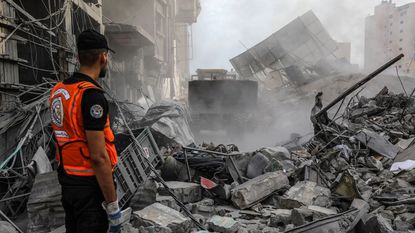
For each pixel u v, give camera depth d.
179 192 4.91
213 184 5.20
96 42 1.94
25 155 5.55
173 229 3.70
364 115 10.86
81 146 1.85
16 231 3.48
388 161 6.67
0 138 5.71
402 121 9.96
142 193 4.43
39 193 3.69
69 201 1.92
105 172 1.80
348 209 4.32
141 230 3.54
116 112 9.14
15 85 7.09
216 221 3.99
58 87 1.95
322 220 3.71
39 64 11.78
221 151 6.78
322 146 7.87
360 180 5.33
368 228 3.68
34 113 6.12
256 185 4.85
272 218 4.16
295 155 7.23
